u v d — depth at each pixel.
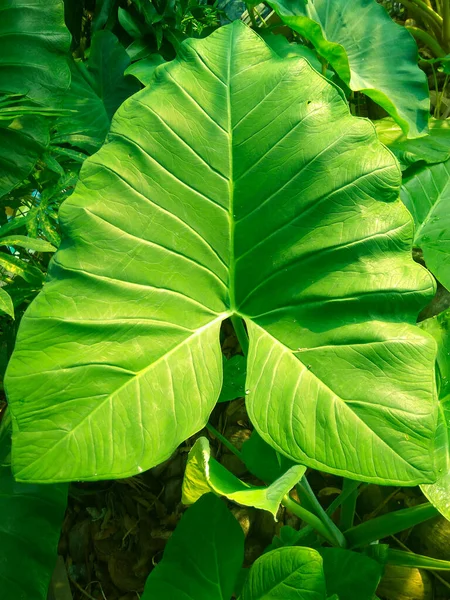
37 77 1.06
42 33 1.05
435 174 1.14
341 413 0.60
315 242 0.67
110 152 0.68
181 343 0.65
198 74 0.71
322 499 1.14
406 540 1.06
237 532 0.78
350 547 0.92
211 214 0.69
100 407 0.59
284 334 0.66
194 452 0.59
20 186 1.12
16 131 1.04
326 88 0.70
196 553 0.78
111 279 0.64
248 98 0.70
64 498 0.92
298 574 0.65
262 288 0.69
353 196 0.67
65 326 0.61
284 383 0.63
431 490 0.70
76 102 1.25
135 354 0.62
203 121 0.70
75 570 1.21
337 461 0.58
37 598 0.87
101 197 0.66
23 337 0.60
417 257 1.26
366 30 1.27
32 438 0.57
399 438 0.58
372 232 0.66
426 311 1.18
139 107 0.69
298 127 0.69
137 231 0.66
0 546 0.88
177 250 0.68
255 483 1.19
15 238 0.88
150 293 0.65
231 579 0.76
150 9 1.26
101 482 1.25
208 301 0.69
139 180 0.67
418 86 1.22
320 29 1.01
